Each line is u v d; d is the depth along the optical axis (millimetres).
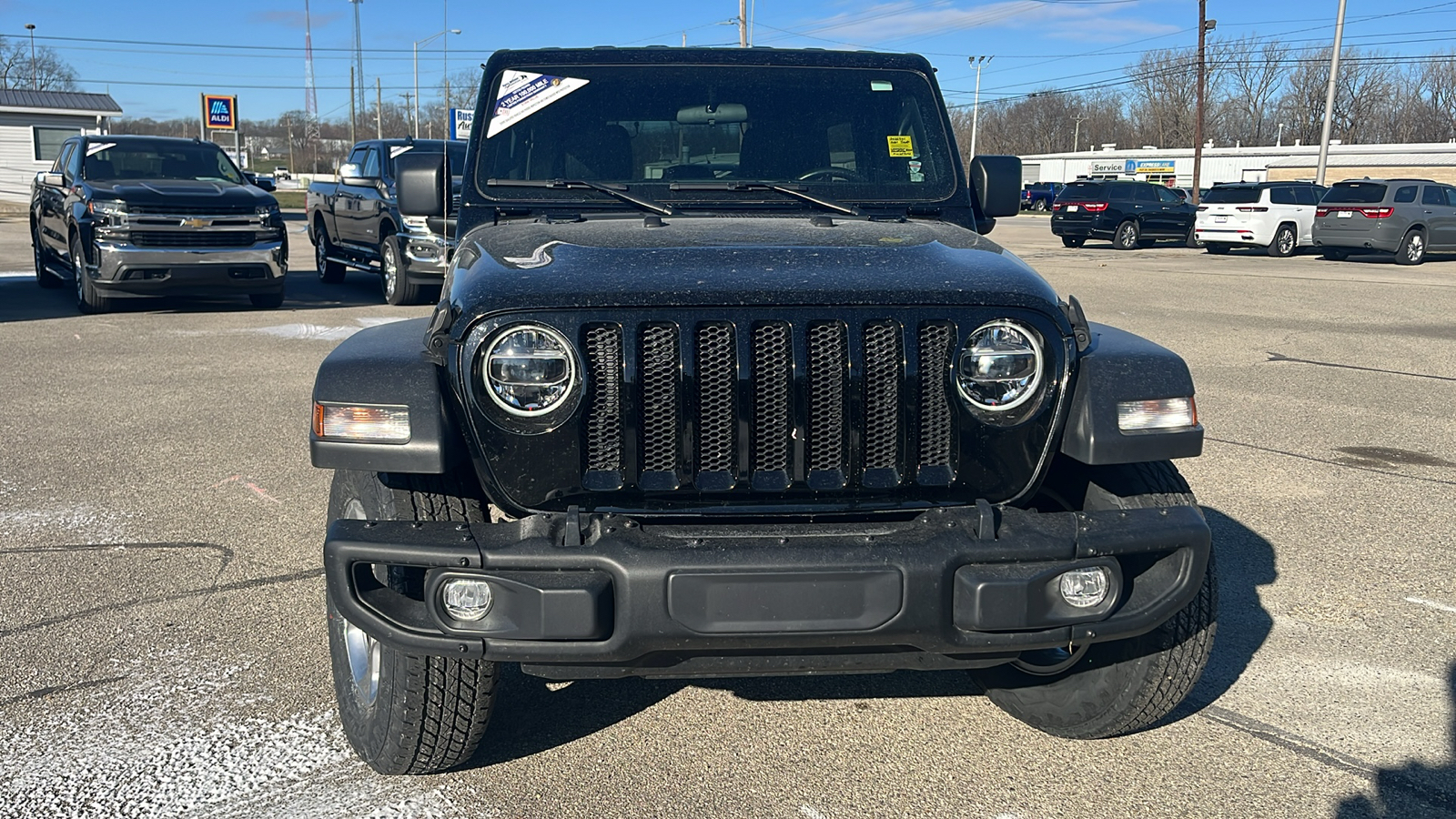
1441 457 6809
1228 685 3777
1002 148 106688
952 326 2754
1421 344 11359
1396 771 3230
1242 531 5359
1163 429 2867
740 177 4043
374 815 2992
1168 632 3068
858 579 2566
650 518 2771
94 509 5578
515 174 3994
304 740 3383
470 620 2627
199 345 10625
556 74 4137
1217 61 74625
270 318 12602
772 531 2680
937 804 3059
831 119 4141
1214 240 25828
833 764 3271
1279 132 82188
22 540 5117
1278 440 7195
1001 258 3107
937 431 2791
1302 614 4371
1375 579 4750
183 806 3027
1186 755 3316
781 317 2707
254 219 12656
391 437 2734
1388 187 22359
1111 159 65438
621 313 2682
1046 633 2682
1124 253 26328
